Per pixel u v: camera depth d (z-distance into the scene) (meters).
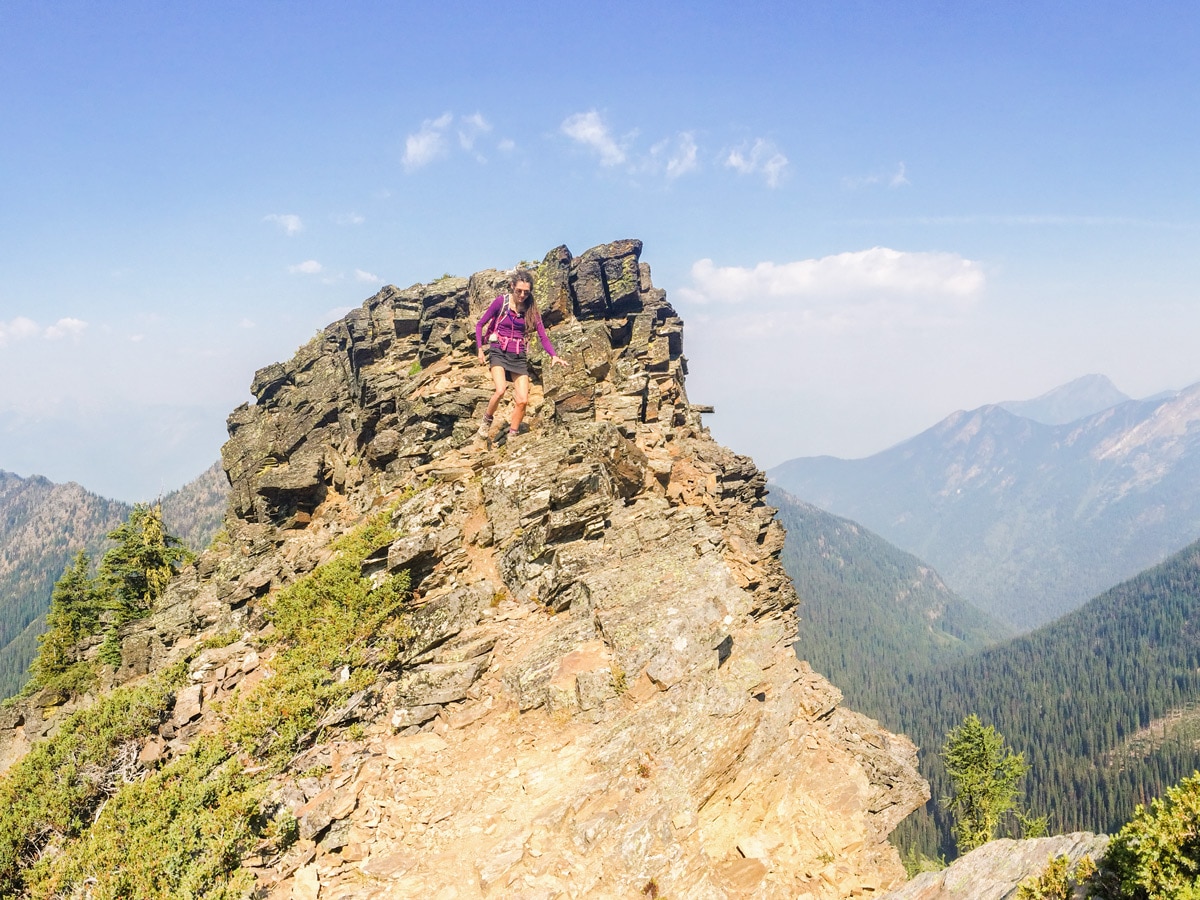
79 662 35.16
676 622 15.30
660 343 33.03
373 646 18.05
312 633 19.48
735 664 15.30
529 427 25.39
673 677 14.25
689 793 12.53
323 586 21.28
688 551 17.83
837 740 16.52
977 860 10.24
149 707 20.17
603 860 11.08
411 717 14.95
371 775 13.48
